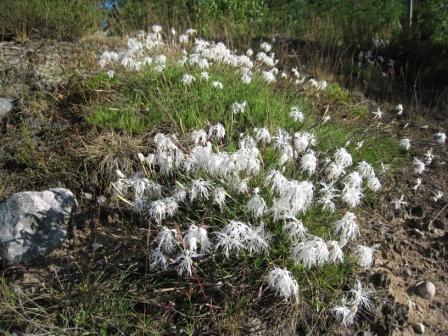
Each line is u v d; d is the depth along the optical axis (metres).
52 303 0.39
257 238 0.37
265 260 0.40
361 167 0.46
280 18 1.36
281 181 0.38
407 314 0.41
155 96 0.60
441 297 0.43
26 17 0.86
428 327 0.41
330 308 0.40
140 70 0.65
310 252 0.35
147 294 0.39
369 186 0.47
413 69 0.90
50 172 0.50
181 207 0.44
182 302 0.39
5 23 0.85
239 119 0.55
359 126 0.67
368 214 0.52
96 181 0.50
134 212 0.46
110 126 0.55
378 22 1.20
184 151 0.46
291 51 0.98
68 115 0.59
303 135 0.46
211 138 0.50
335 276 0.41
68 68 0.71
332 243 0.37
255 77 0.68
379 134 0.64
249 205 0.38
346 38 1.04
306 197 0.38
